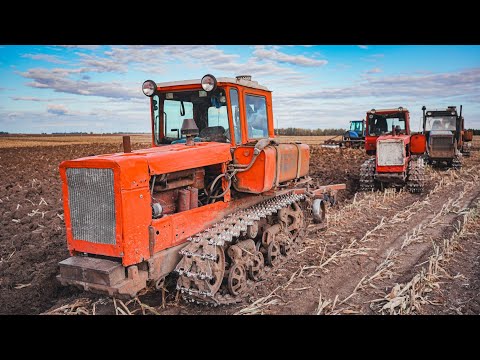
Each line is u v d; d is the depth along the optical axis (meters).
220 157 5.30
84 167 4.11
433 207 10.57
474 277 5.64
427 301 4.86
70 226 4.31
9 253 6.86
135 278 4.11
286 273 5.88
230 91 5.61
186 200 4.84
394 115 15.09
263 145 5.35
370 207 10.55
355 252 6.76
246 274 5.31
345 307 4.75
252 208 5.88
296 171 6.83
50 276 5.65
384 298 4.92
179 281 4.56
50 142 46.56
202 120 5.85
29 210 9.95
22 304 5.04
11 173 17.59
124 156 4.25
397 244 7.33
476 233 7.80
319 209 7.95
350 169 18.17
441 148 18.14
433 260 5.95
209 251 4.46
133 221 4.02
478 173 17.14
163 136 6.12
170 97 5.99
